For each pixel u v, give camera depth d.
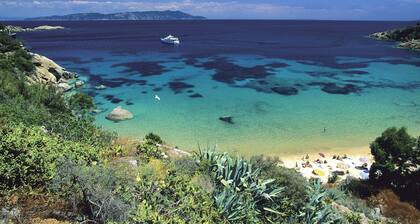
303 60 95.12
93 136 18.94
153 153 15.96
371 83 66.38
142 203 9.28
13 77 42.72
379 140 29.52
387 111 49.12
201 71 76.94
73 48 125.06
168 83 64.88
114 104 51.53
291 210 13.96
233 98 55.09
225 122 44.38
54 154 11.26
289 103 52.66
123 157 15.01
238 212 11.78
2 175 9.72
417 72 77.62
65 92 57.88
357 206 21.00
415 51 117.94
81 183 9.67
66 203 9.60
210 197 11.92
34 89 39.00
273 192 13.70
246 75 72.88
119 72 75.62
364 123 44.47
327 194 18.91
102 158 13.55
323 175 31.77
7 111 20.62
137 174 10.88
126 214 8.97
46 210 9.30
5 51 69.06
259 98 55.25
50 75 63.41
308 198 15.01
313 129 42.41
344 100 54.50
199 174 13.69
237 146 37.31
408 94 58.34
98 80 67.44
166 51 116.06
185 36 193.62
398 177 27.86
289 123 44.22
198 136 39.78
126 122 43.94
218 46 134.00
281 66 84.56
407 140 28.53
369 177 29.61
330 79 69.62
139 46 133.50
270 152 36.22
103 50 118.56
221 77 70.56
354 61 94.00
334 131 41.84
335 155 35.88
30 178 10.01
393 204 24.42
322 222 14.02
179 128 42.19
